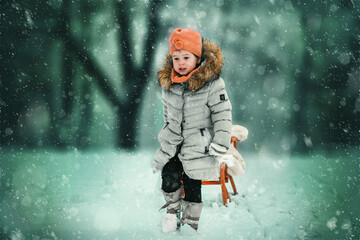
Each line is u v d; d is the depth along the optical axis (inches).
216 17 641.6
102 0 544.7
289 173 330.3
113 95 560.4
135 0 546.6
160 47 560.7
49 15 560.1
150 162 394.3
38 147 491.5
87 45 551.2
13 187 265.9
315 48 607.5
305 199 233.6
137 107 575.5
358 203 223.0
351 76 585.9
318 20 603.8
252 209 210.4
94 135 574.6
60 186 273.1
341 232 171.9
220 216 195.6
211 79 167.0
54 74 584.4
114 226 180.4
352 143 490.0
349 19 586.2
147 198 236.2
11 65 576.4
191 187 171.9
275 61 640.4
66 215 199.6
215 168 167.6
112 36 551.5
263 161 407.2
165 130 173.3
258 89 652.7
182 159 170.1
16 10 567.2
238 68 660.1
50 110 585.3
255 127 594.2
